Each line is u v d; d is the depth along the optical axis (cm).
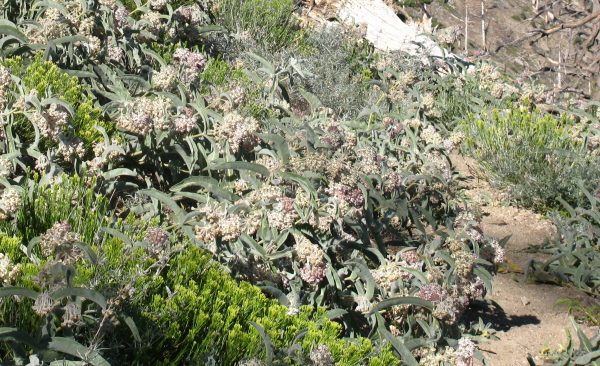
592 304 456
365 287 340
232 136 369
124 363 222
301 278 317
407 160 516
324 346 249
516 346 393
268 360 238
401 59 851
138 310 229
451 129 762
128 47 441
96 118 353
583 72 1140
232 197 338
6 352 212
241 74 543
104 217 284
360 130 512
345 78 743
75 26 401
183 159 376
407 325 350
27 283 215
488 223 580
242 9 767
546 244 538
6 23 384
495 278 475
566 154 641
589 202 610
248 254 311
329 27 874
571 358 379
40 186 279
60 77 360
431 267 358
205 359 236
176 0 592
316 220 328
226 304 262
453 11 3328
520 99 855
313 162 363
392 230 414
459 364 321
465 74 866
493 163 659
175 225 307
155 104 359
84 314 214
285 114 497
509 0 3491
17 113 324
